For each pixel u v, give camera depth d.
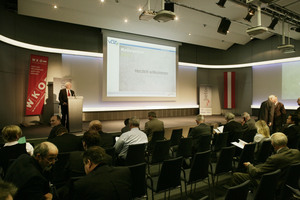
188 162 3.93
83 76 9.23
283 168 2.43
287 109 10.43
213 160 4.58
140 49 10.02
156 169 4.38
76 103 5.74
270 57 10.95
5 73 7.09
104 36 9.12
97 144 2.38
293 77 10.30
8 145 2.64
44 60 7.94
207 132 4.24
